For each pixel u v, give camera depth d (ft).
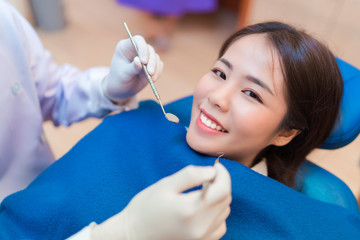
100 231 1.38
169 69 6.45
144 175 1.98
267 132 1.96
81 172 2.01
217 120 1.88
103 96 2.47
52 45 6.81
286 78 1.83
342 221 1.83
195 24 8.02
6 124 2.16
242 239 1.68
